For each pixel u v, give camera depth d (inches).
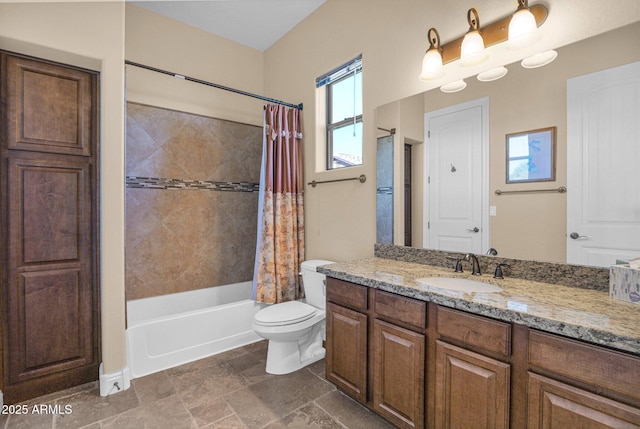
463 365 50.5
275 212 110.1
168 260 114.3
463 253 72.2
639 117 50.3
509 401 45.5
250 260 134.9
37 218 74.7
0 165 70.2
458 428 51.3
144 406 72.0
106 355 77.0
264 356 97.6
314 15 111.2
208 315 98.2
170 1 105.7
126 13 105.6
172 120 114.5
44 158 75.4
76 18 72.6
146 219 109.5
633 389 34.7
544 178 60.2
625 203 51.4
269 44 133.4
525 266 62.6
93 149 81.4
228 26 120.2
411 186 82.1
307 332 88.8
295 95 120.7
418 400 56.7
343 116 105.6
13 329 72.4
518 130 63.4
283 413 69.8
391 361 61.4
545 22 59.4
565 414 39.8
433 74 71.8
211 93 123.7
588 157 55.1
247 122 133.6
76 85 78.8
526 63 62.0
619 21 51.9
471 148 70.6
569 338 39.6
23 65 72.4
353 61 98.8
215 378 84.4
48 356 76.5
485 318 47.7
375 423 66.6
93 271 82.2
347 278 69.6
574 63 56.3
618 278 48.7
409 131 82.4
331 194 105.7
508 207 64.9
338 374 73.5
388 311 61.9
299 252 115.3
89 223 81.4
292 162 113.9
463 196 72.0
